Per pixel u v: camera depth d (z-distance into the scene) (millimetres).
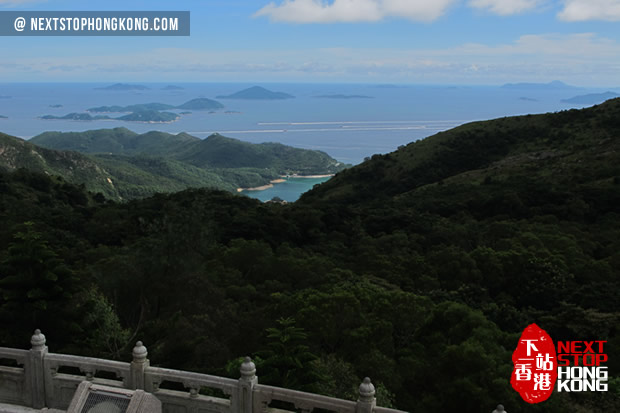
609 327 31984
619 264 50156
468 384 19438
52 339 20234
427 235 72062
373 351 22641
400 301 28469
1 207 81188
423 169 139750
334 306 25422
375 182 144375
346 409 9984
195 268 31969
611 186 84000
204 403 10852
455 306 26016
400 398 21094
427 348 25078
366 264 53375
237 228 70938
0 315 19469
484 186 105250
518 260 47938
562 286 43531
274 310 28547
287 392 10391
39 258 19750
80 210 91875
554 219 75438
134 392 9906
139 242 44156
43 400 11711
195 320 25047
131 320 30250
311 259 49125
